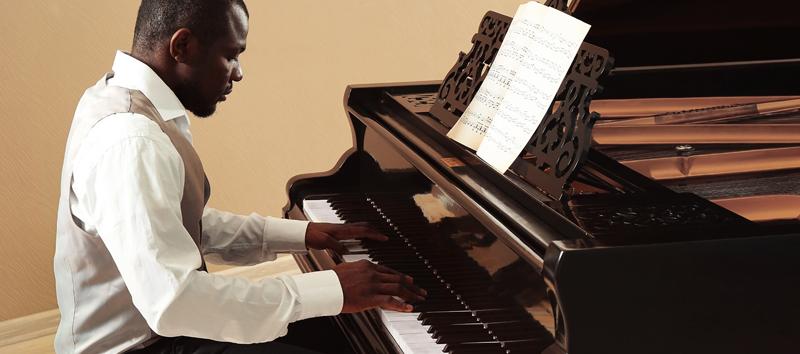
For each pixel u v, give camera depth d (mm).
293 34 4035
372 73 4301
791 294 1636
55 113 3592
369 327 2057
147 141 1916
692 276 1580
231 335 1919
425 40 4395
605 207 1774
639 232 1625
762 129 2502
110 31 3625
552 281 1536
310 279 1974
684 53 2830
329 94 4203
